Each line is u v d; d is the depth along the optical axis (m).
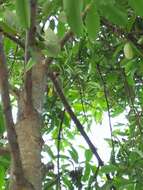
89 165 2.85
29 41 1.63
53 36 1.76
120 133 3.29
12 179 1.85
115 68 3.18
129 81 3.16
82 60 3.18
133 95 3.23
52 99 3.32
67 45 3.00
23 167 1.98
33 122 2.12
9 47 2.60
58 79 3.07
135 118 3.17
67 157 2.85
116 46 2.94
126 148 2.95
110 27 2.63
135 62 2.88
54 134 3.54
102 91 3.50
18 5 1.40
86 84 3.35
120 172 2.57
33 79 2.22
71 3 1.31
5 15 1.77
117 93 3.43
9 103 1.60
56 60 3.01
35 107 2.16
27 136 2.08
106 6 1.56
